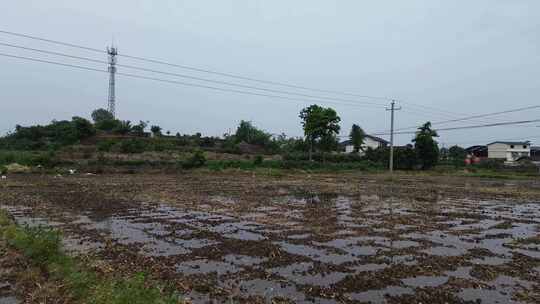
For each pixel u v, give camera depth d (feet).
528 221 48.96
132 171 126.52
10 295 21.24
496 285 24.41
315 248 33.06
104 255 29.71
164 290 22.24
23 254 27.40
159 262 28.12
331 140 171.01
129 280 21.74
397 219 48.21
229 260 29.01
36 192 70.49
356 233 39.37
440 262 29.14
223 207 56.54
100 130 197.26
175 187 85.56
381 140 297.12
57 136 177.88
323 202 64.34
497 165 197.67
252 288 23.26
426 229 42.11
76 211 50.78
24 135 175.11
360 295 22.40
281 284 23.98
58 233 30.14
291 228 41.60
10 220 40.55
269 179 114.62
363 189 88.79
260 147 232.73
